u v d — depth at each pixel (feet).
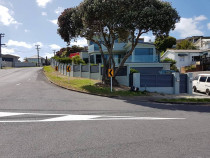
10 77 77.20
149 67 78.64
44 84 54.75
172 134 15.90
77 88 46.03
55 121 18.95
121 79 56.54
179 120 21.03
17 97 32.63
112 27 49.47
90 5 42.55
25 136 14.65
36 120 19.15
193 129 17.51
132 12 40.45
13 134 15.03
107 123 18.76
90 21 44.93
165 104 32.94
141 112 24.84
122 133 15.81
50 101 30.01
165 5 42.60
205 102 34.86
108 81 52.60
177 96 43.45
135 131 16.44
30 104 27.09
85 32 50.75
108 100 33.91
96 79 64.13
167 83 51.60
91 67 66.39
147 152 12.21
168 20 40.19
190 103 34.45
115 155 11.69
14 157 11.26
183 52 119.14
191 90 52.44
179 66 118.93
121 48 98.99
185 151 12.50
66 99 32.60
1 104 26.55
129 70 54.95
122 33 52.29
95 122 19.02
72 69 75.41
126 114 23.21
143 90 49.93
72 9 53.11
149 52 88.07
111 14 42.57
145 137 14.99
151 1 42.52
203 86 51.06
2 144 13.10
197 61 114.32
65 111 23.59
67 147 12.75
